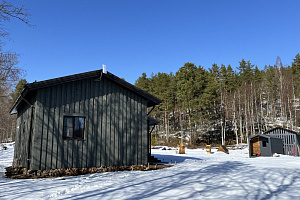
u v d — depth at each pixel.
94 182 8.48
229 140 51.56
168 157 21.17
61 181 8.84
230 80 69.00
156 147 43.56
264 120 56.31
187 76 54.28
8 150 29.69
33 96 11.41
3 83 13.80
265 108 65.88
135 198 5.81
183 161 17.20
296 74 73.06
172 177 9.46
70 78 11.53
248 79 74.06
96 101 12.36
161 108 60.34
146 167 13.27
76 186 7.62
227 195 6.03
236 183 7.77
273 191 6.48
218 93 60.22
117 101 13.11
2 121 30.59
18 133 14.91
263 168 11.98
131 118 13.44
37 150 10.23
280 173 9.95
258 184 7.55
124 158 12.70
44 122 10.62
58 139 10.85
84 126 11.77
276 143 24.70
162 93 58.84
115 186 7.56
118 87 13.31
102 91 12.69
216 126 58.94
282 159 19.02
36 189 7.15
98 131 12.12
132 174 10.84
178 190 6.73
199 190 6.71
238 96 59.19
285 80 62.34
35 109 10.52
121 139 12.81
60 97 11.27
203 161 17.23
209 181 8.27
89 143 11.70
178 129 62.19
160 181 8.51
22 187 7.50
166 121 56.97
